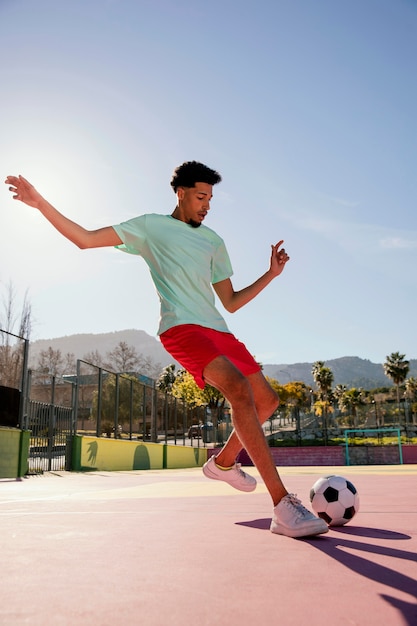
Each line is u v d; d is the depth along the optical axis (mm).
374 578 1190
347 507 2178
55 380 12367
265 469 2006
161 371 63594
